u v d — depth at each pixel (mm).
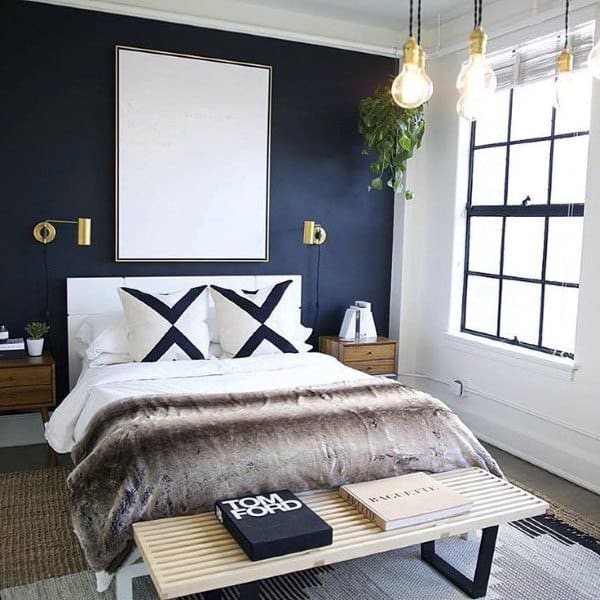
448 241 4688
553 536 2980
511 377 4113
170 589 1808
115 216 4172
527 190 4121
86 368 3764
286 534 2004
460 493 2508
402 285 4984
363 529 2188
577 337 3623
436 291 4820
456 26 4520
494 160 4387
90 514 2344
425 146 4898
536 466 3869
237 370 3637
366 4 4285
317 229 4656
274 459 2471
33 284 4047
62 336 4141
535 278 4082
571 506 3311
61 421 3361
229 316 3988
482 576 2477
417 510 2246
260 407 2807
